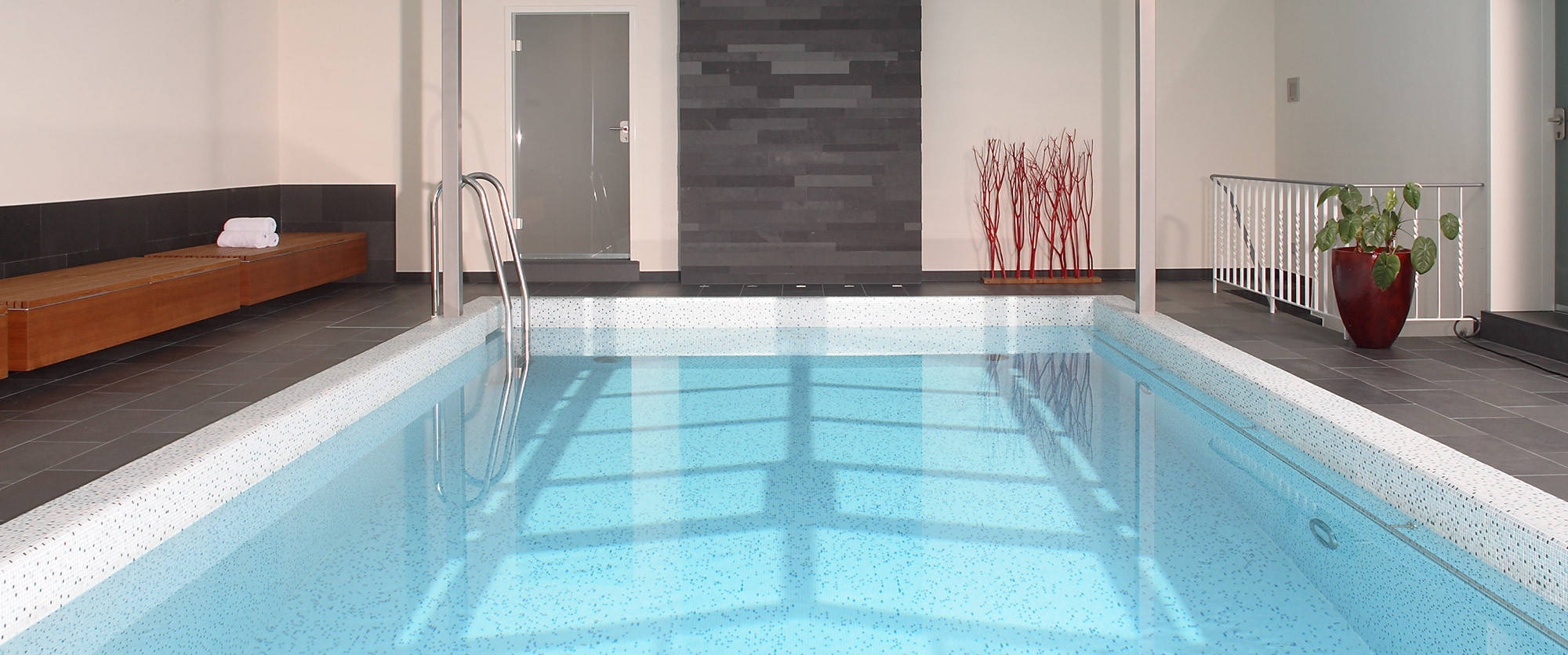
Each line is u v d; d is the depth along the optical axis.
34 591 2.68
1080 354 6.59
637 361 6.43
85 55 6.39
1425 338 6.18
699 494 3.76
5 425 4.17
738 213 9.08
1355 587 2.90
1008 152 9.23
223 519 3.50
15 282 5.49
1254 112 9.25
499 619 2.69
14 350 4.87
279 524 3.44
